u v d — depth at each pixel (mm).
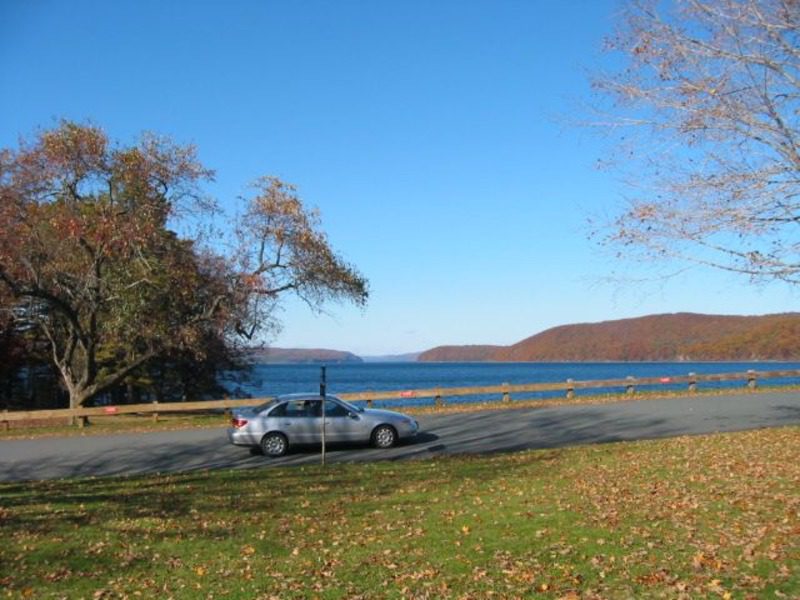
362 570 7809
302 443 18500
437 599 6734
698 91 10555
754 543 7625
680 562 7203
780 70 10289
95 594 7426
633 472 12477
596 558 7531
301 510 11125
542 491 11414
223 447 19859
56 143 27859
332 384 80562
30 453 19578
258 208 30594
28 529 10211
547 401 29969
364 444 19281
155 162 29094
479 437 20203
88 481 14672
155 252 30422
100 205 29141
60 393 44250
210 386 45250
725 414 23828
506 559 7762
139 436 22938
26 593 7496
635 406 27234
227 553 8797
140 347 36375
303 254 31078
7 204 27391
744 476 11188
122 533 9914
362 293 32469
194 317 31703
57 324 34188
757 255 10398
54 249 29391
